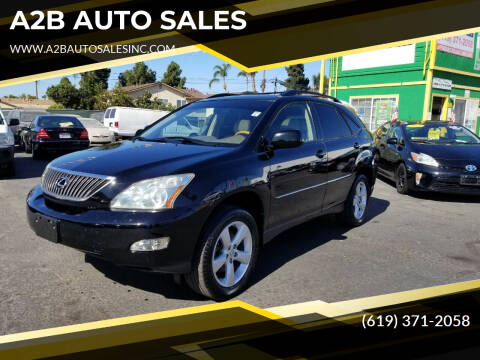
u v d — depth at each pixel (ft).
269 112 12.42
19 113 52.24
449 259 13.39
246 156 10.91
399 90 54.44
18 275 11.19
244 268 10.68
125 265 8.81
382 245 14.70
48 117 39.34
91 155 10.85
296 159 12.49
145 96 117.70
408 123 27.76
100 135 46.19
